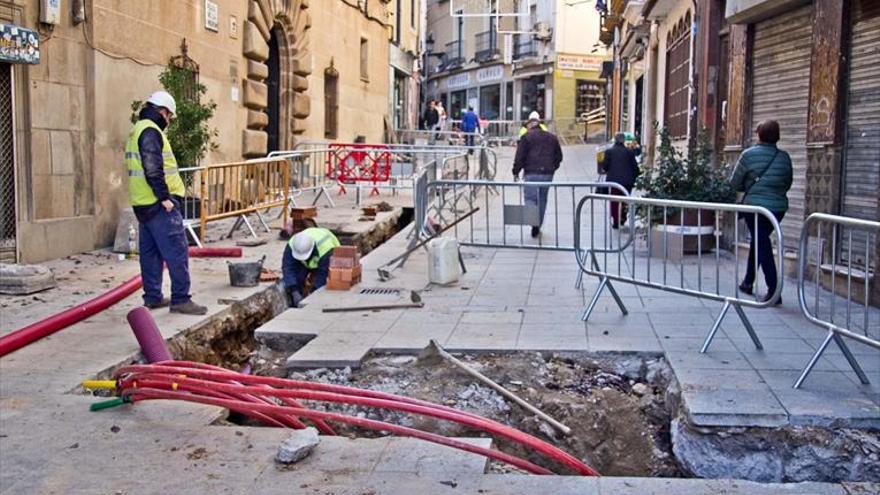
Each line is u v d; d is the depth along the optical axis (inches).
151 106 303.6
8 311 302.8
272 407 195.9
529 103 1971.0
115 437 194.4
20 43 363.3
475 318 306.2
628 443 227.0
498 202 703.7
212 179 458.9
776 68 411.8
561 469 221.3
